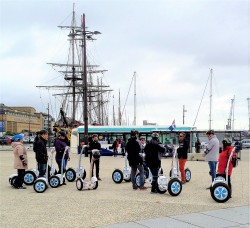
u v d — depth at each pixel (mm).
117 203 10305
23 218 8516
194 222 7980
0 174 18453
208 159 12828
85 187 13016
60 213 9023
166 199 10969
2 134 107625
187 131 32062
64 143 14617
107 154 39562
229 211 9109
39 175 13531
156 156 12117
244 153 43062
